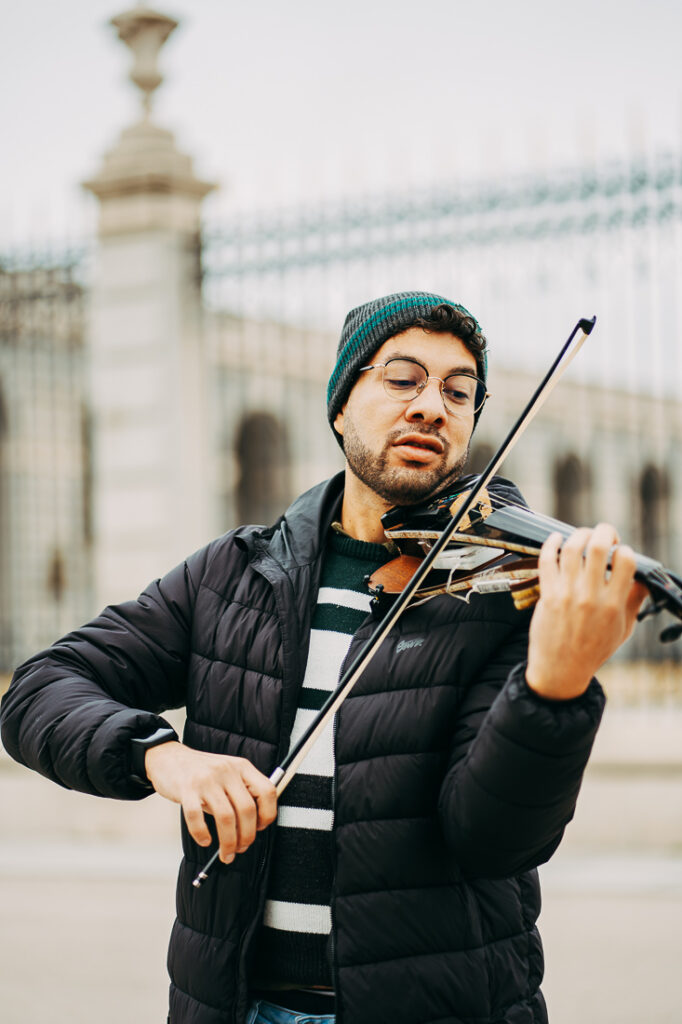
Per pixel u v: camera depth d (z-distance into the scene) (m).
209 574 2.14
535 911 2.00
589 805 8.14
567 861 7.69
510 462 18.56
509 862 1.72
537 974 1.97
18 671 2.08
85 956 5.86
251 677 2.00
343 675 1.91
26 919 6.57
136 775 1.81
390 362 2.05
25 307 9.95
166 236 9.23
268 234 8.88
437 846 1.84
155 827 8.84
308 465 14.68
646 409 13.73
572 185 8.09
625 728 8.23
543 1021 1.96
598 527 1.57
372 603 1.95
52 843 8.84
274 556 2.08
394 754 1.86
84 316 9.62
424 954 1.82
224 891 1.91
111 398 9.28
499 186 8.23
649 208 7.95
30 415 13.20
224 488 9.59
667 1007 4.91
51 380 10.29
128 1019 4.93
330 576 2.08
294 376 13.73
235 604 2.07
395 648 1.90
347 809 1.85
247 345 12.93
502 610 1.89
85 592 13.27
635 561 1.56
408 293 2.09
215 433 9.29
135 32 9.43
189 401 9.17
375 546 2.07
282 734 1.96
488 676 1.87
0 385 13.27
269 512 15.20
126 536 9.16
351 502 2.14
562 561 1.56
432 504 2.05
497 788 1.64
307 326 8.92
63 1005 5.11
